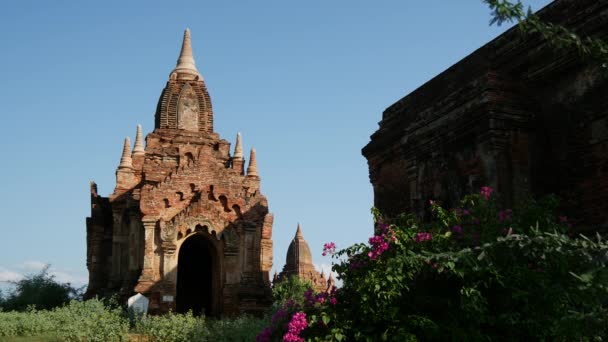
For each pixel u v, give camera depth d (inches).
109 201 1366.9
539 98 397.4
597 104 357.4
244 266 1312.7
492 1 188.2
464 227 300.4
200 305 1504.7
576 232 358.9
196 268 1529.3
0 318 961.5
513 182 379.9
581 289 183.8
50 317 997.2
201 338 825.5
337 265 301.3
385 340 259.8
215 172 1339.8
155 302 1205.1
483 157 388.2
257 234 1350.9
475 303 251.0
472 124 401.7
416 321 259.4
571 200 368.8
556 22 379.6
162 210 1283.2
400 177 537.3
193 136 1508.4
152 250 1247.5
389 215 546.6
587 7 356.8
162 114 1529.3
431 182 444.1
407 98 548.1
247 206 1346.0
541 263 241.1
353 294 287.9
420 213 448.8
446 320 266.5
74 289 1562.5
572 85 374.9
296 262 2352.4
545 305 240.2
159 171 1374.3
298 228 2440.9
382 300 264.5
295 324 274.1
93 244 1427.2
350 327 271.1
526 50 401.4
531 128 391.9
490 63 426.9
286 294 1685.5
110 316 941.2
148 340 859.4
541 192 383.9
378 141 576.1
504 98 390.0
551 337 247.6
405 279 273.6
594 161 356.5
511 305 256.5
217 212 1316.4
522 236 199.3
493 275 255.1
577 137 369.4
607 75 203.3
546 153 390.6
